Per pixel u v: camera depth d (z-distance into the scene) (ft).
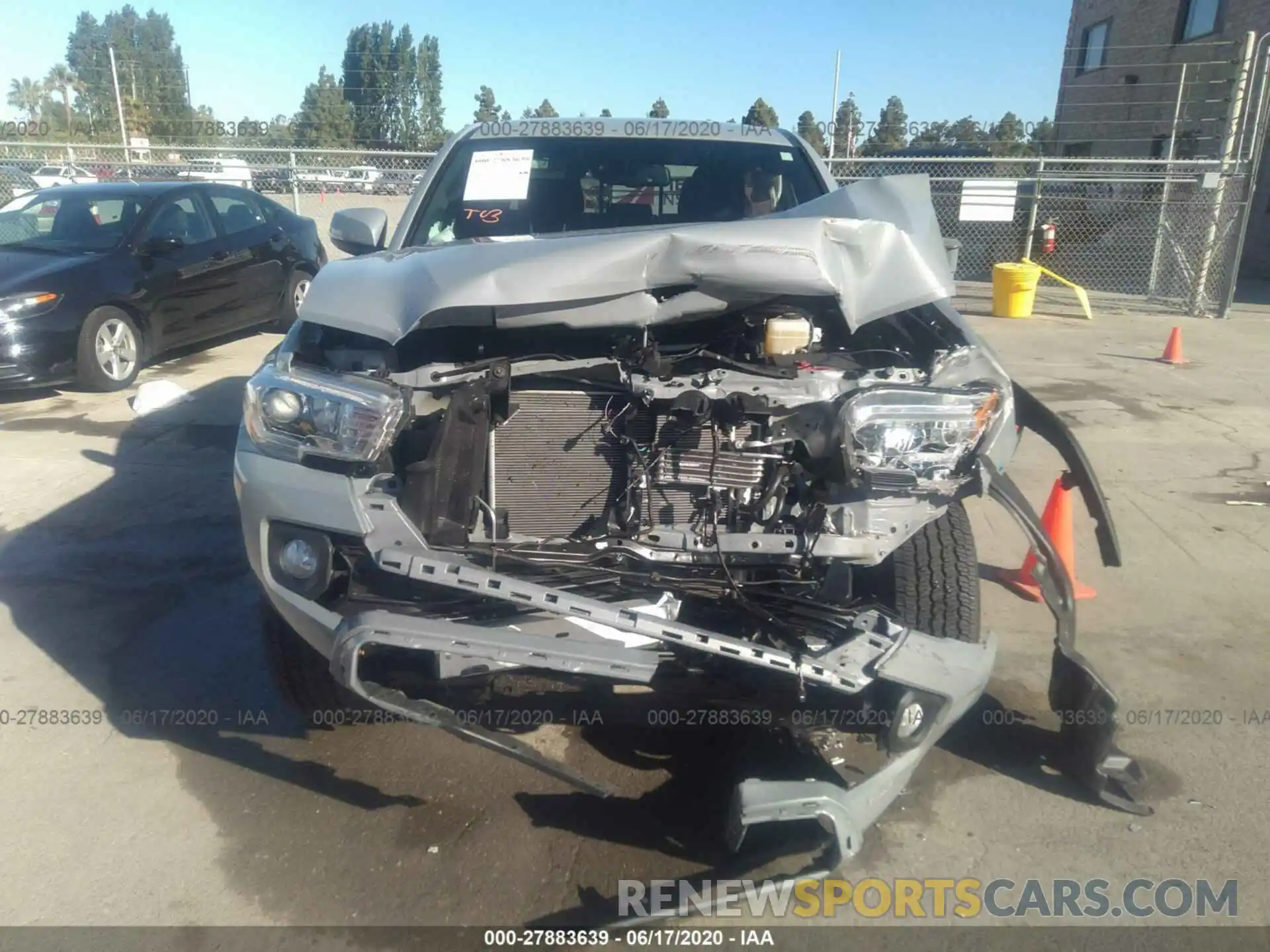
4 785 10.49
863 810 8.54
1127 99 70.13
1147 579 15.51
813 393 9.62
